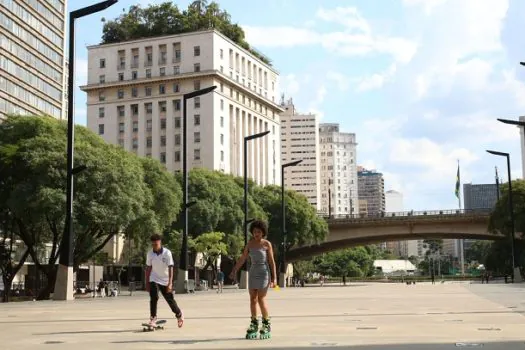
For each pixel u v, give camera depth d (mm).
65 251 30922
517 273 65062
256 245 11164
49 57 96500
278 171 145625
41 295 47000
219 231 76688
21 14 87312
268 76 142500
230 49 125812
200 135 118188
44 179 43344
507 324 13781
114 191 45000
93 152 45344
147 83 122188
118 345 10320
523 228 77812
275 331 12469
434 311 18484
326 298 30266
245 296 37031
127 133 123562
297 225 91000
